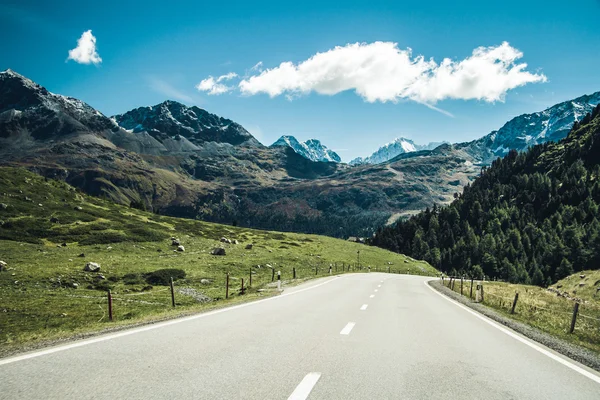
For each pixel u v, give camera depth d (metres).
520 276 136.38
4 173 71.38
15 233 46.75
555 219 179.75
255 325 11.97
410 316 15.79
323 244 100.31
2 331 13.98
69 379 6.12
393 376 7.03
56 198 69.06
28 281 27.12
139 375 6.45
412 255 177.12
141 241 55.97
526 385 6.87
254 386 6.11
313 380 6.56
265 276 42.75
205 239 70.38
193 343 9.12
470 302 23.33
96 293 25.83
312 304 18.41
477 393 6.27
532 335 12.27
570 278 67.19
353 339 10.35
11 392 5.46
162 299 24.97
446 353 9.20
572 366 8.45
